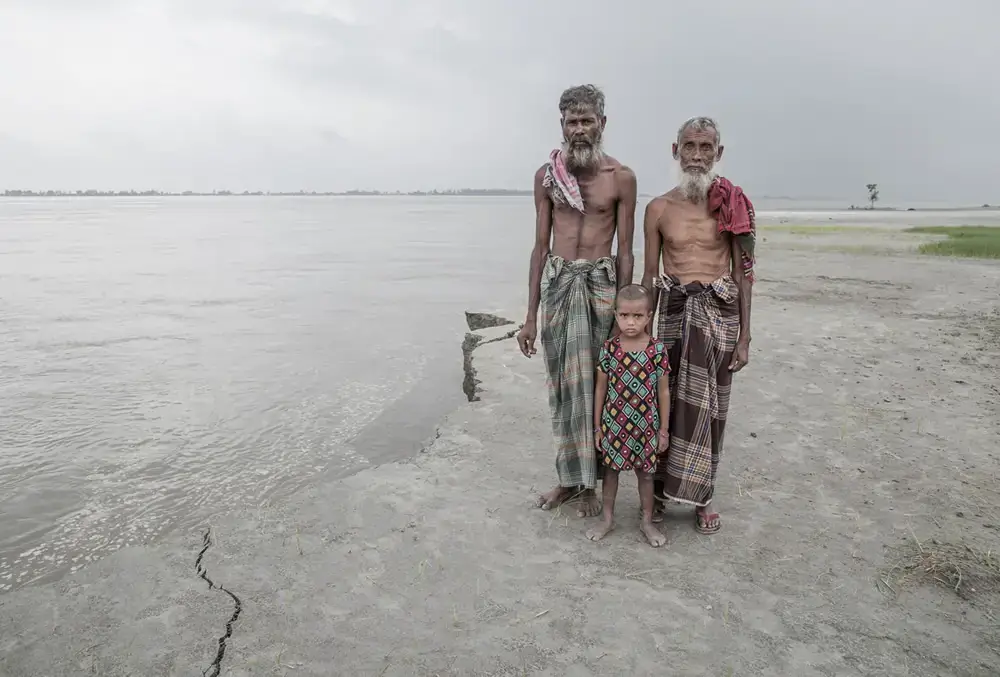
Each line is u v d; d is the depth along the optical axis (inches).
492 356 330.0
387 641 117.6
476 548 149.6
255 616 124.8
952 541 149.3
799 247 1001.5
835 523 158.9
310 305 596.7
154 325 502.0
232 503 213.9
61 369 374.6
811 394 260.1
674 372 150.5
